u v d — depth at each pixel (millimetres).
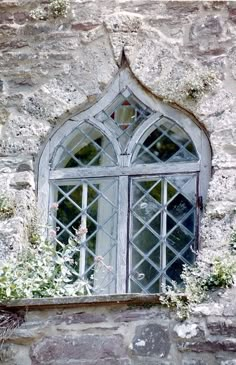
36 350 9219
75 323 9227
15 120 10734
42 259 9891
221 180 10078
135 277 10141
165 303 9117
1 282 9453
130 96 10703
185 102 10477
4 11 11141
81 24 10961
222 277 9266
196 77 10500
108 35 10867
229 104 10383
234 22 10703
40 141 10664
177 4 10836
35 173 10594
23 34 11039
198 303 9141
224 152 10203
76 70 10820
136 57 10719
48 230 10375
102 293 10109
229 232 9828
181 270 10094
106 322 9180
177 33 10758
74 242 10148
